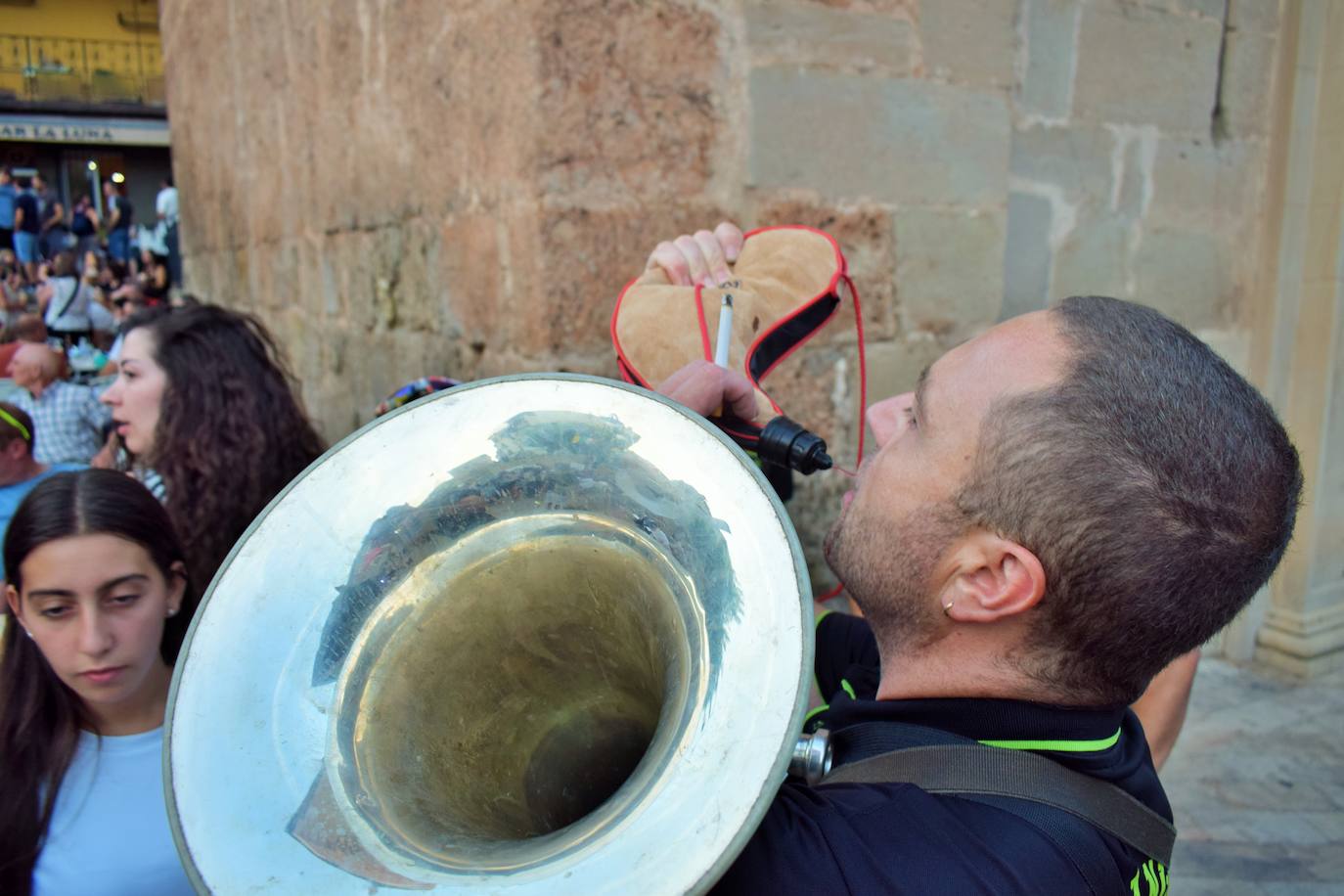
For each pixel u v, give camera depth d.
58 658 1.15
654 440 0.87
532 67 1.89
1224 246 3.11
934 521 0.82
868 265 2.23
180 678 0.82
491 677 1.01
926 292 2.32
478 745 1.00
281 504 0.91
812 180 2.14
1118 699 0.80
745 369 1.32
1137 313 0.80
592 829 0.72
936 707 0.81
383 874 0.74
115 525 1.16
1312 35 2.95
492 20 2.02
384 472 0.94
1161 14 2.84
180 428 1.74
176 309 1.88
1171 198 2.98
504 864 0.73
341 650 0.89
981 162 2.33
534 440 0.92
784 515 0.79
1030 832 0.71
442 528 0.95
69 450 3.40
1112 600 0.74
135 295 8.09
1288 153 3.03
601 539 0.93
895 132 2.21
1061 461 0.74
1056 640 0.78
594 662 1.06
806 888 0.69
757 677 0.72
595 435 0.90
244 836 0.76
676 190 2.04
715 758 0.70
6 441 2.03
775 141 2.09
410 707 0.92
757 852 0.72
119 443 2.25
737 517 0.81
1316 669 3.14
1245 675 3.16
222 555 1.73
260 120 4.23
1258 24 3.00
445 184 2.40
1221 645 3.29
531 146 1.93
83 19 22.22
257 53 4.11
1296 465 0.79
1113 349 0.76
